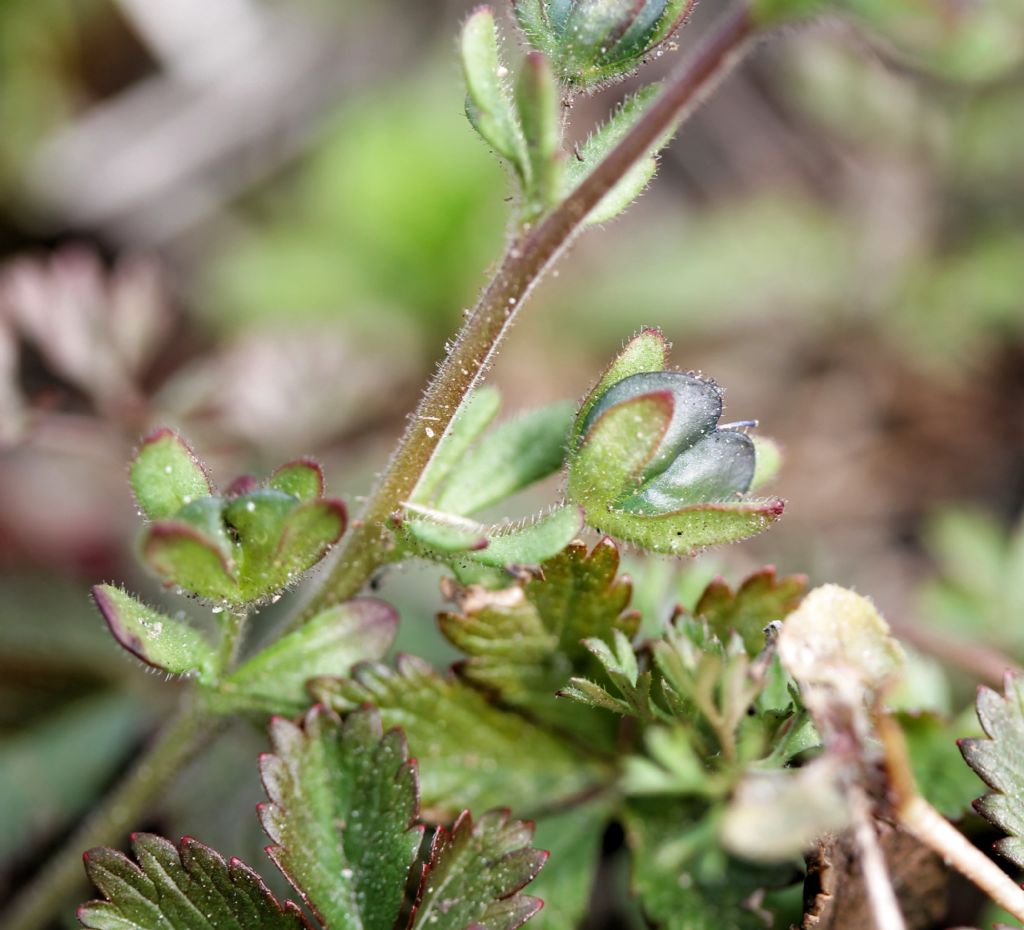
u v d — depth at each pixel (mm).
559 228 78
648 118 76
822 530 153
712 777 80
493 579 87
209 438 130
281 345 139
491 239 168
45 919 97
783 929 88
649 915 88
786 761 81
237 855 101
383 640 88
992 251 169
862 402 166
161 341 152
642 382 81
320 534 77
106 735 110
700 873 89
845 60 167
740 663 78
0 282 135
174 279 169
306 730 85
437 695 89
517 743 91
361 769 85
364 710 85
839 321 170
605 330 171
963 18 67
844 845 85
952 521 127
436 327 168
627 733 91
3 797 107
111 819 94
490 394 88
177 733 91
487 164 170
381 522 84
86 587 120
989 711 86
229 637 85
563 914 90
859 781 76
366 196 169
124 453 129
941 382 165
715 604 88
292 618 89
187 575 77
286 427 135
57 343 129
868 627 78
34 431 125
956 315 167
